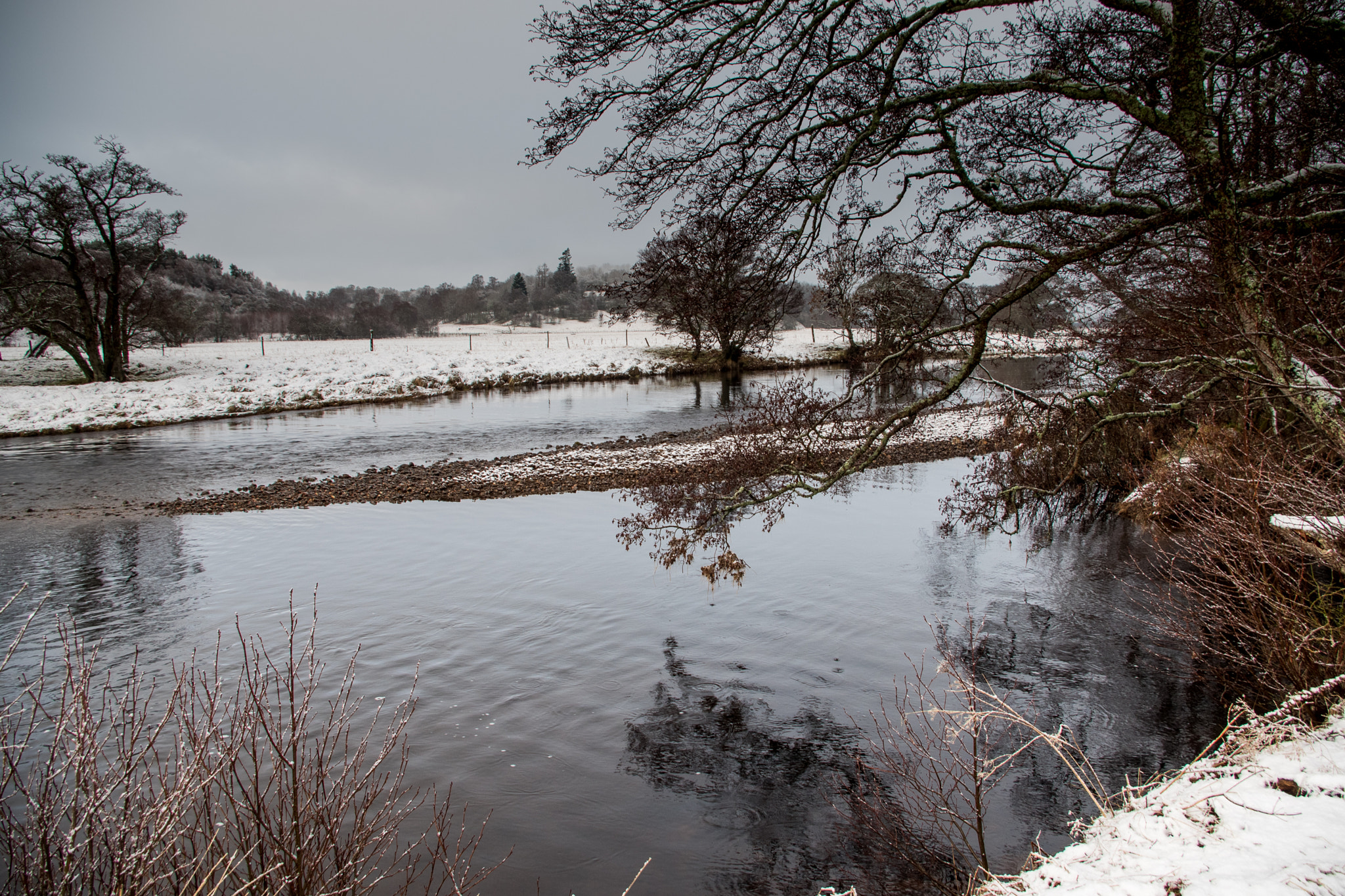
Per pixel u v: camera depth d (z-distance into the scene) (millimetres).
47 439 28391
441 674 8188
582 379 51312
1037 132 8086
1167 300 9836
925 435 24047
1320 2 5910
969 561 11750
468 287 129000
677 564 12039
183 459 23859
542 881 4883
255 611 10430
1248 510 5523
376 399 41406
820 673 7961
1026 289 7016
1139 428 11484
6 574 12422
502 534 14438
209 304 89750
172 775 4695
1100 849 3135
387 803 4016
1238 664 6711
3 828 2869
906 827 5160
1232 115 7453
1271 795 3178
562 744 6672
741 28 6508
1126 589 9867
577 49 6602
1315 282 6266
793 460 9398
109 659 8766
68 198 36469
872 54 7055
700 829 5441
